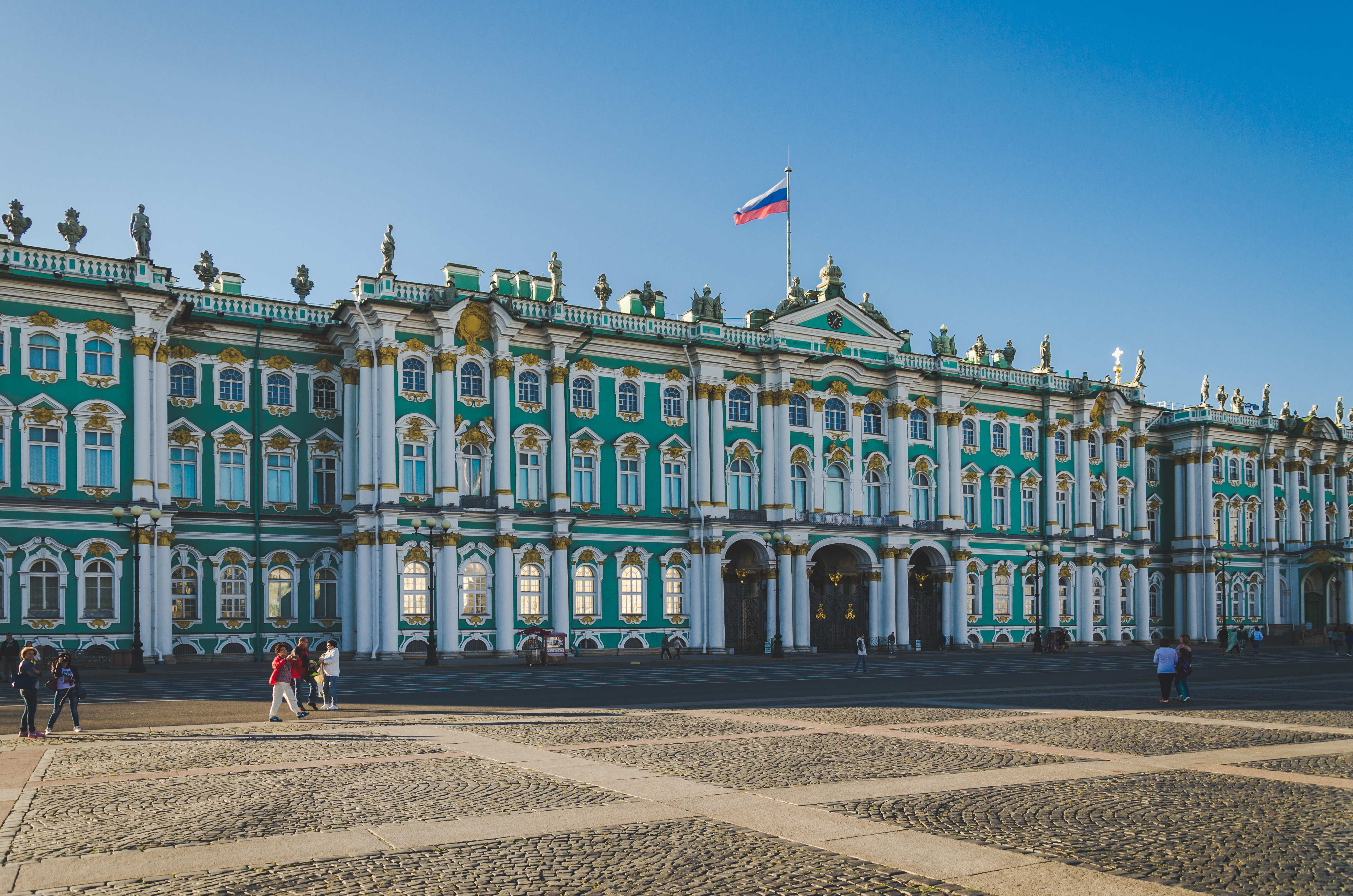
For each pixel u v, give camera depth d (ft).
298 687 101.71
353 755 71.61
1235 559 323.57
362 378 202.59
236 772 64.44
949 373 268.41
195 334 202.80
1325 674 160.97
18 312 179.22
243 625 201.77
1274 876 41.42
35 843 45.96
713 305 247.09
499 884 40.06
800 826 49.14
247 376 207.31
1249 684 139.23
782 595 239.71
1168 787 58.90
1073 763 67.15
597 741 78.13
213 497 201.77
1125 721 92.07
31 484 178.81
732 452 238.89
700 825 49.16
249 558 203.41
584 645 220.23
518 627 212.23
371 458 201.36
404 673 168.25
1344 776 62.85
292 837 47.06
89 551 181.88
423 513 203.72
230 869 42.04
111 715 99.40
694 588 232.12
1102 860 43.39
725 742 77.25
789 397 244.01
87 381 183.52
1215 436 320.91
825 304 254.27
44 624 177.68
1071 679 150.61
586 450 223.51
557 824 49.49
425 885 39.81
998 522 278.05
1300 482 338.13
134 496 184.24
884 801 54.60
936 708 104.17
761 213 252.83
